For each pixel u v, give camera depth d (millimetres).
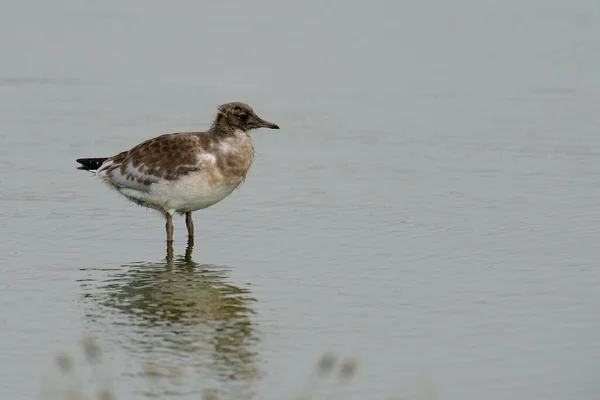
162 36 35406
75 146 23562
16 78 30375
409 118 26422
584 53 33375
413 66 31875
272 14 38750
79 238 17719
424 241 17375
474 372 12164
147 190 17203
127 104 27562
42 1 40312
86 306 14453
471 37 35500
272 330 13523
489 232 17812
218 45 34250
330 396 11539
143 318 13984
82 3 40156
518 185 20719
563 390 11664
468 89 29406
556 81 30172
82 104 27562
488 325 13617
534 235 17578
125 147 23531
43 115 26391
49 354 12711
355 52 33500
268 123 17312
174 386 11750
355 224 18391
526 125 25594
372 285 15273
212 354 12711
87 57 32781
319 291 15055
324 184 20969
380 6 39875
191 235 17781
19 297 14781
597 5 39875
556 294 14750
